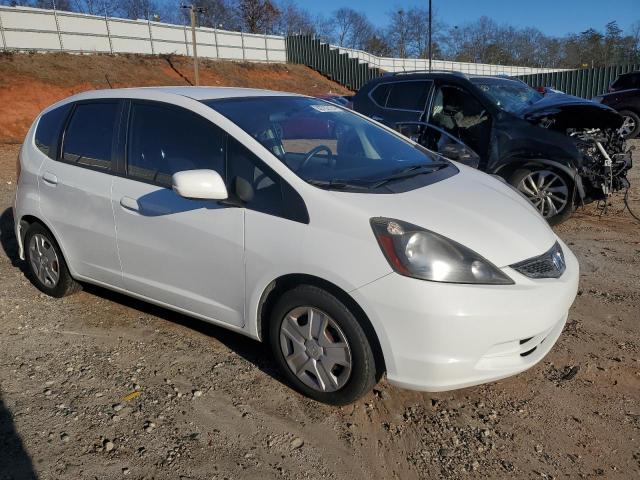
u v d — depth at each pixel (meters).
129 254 3.61
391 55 56.94
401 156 3.76
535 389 3.18
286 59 37.88
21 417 2.93
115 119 3.75
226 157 3.19
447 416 2.95
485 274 2.65
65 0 42.62
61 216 3.99
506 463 2.62
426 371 2.62
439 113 6.76
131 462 2.62
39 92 22.81
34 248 4.39
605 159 6.18
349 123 3.92
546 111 6.01
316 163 3.19
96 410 2.99
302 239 2.82
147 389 3.19
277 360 3.13
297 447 2.73
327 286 2.81
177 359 3.50
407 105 7.00
